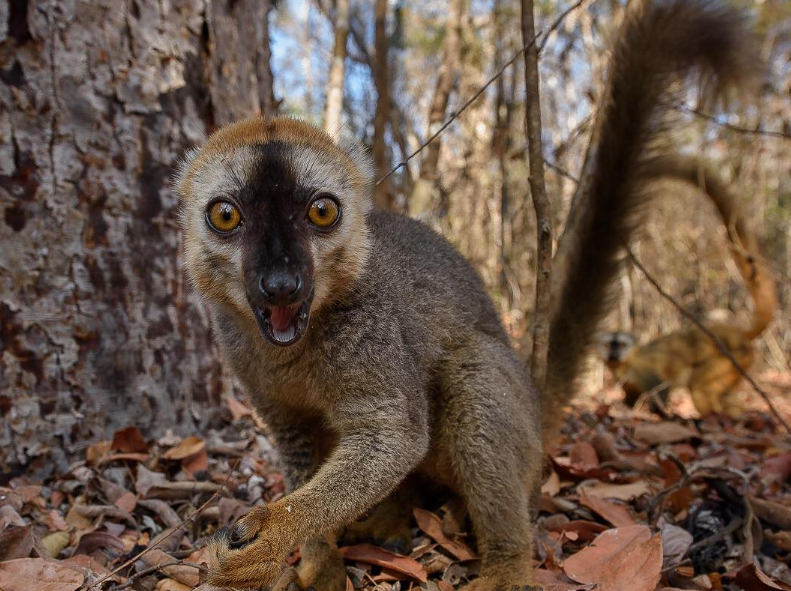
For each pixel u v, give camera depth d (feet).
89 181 1.07
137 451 1.09
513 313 2.61
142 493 0.99
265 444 1.22
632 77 1.16
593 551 0.85
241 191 0.74
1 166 0.99
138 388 1.13
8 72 1.00
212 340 1.25
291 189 0.74
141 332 1.13
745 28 1.18
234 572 0.65
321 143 0.81
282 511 0.70
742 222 1.63
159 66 1.15
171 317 1.17
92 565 0.79
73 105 1.05
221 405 1.28
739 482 1.12
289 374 0.82
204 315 1.23
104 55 1.08
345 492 0.74
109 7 1.09
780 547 0.92
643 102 1.16
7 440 1.00
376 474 0.76
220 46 1.27
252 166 0.74
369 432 0.78
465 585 0.84
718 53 1.19
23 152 1.01
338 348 0.79
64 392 1.05
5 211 1.00
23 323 1.01
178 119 1.18
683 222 3.96
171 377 1.18
